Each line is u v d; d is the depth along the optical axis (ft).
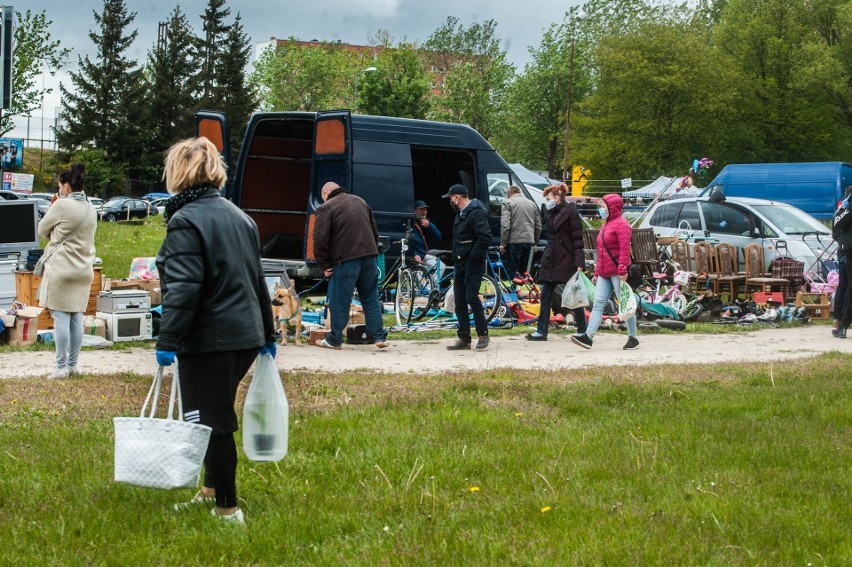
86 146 239.91
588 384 28.55
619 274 38.58
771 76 203.31
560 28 244.01
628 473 18.44
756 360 35.86
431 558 13.65
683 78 192.85
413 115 192.75
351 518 15.49
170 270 14.47
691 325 47.70
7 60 44.62
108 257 73.87
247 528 14.84
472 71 237.04
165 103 244.22
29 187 168.86
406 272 46.93
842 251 43.60
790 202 107.34
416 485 17.42
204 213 14.79
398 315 46.91
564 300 39.37
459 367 33.14
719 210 60.90
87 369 30.89
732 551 14.07
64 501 16.14
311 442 20.56
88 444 19.98
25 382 27.25
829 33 204.64
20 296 38.45
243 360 15.25
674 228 62.80
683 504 16.39
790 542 14.53
